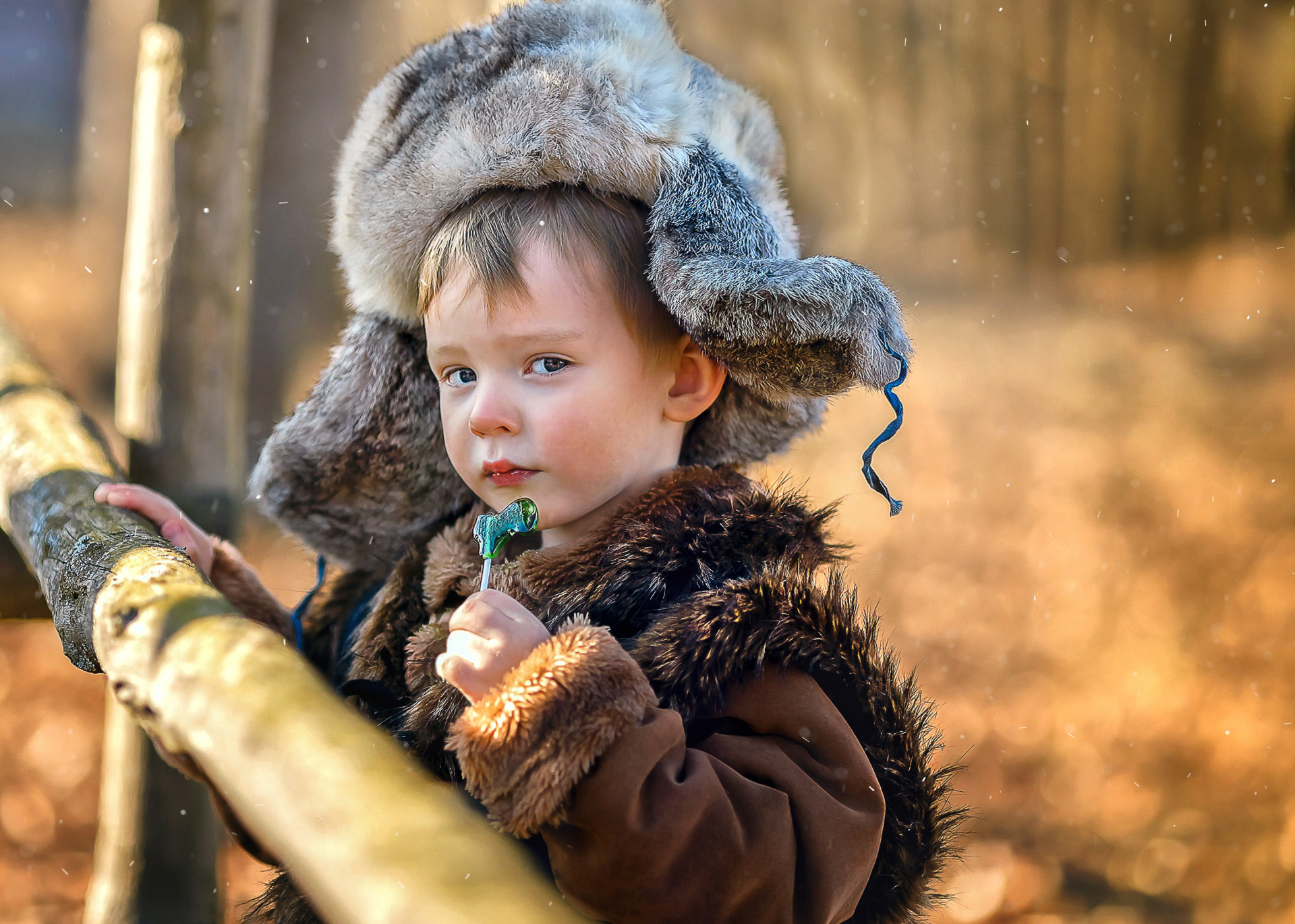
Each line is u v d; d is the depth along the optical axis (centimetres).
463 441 201
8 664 564
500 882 106
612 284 195
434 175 201
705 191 193
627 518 196
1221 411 961
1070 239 1351
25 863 453
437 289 200
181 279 289
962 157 1319
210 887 307
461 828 113
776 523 198
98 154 1075
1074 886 489
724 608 180
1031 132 1344
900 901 188
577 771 154
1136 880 495
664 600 189
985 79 1323
